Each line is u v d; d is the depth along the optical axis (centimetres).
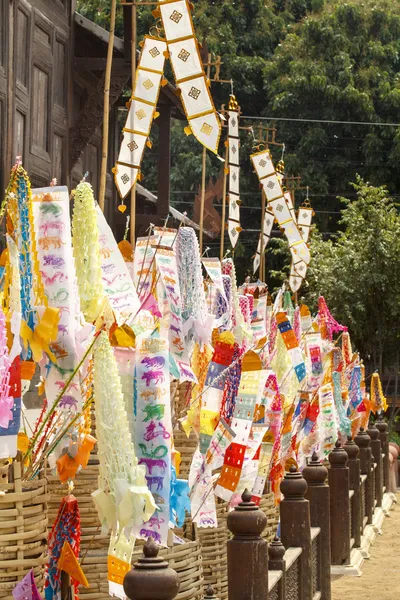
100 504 483
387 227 2891
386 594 1123
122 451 482
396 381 3014
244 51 3934
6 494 477
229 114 1145
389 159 3694
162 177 2128
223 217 1112
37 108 1614
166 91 1973
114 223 2138
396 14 3888
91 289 556
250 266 3716
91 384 522
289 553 809
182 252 696
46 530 501
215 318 786
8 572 475
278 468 972
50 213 523
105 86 713
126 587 441
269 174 1392
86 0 3123
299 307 1259
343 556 1266
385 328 2912
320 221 3741
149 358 551
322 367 1262
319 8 3981
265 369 864
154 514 537
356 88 3731
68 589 497
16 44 1477
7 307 488
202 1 3853
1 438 469
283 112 3722
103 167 697
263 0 3956
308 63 3672
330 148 3731
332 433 1234
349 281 2825
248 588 619
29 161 1555
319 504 1012
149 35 793
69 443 510
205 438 716
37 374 740
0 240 838
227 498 715
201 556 741
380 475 1981
